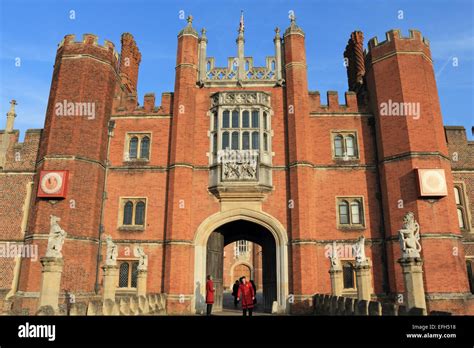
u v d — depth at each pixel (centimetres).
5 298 2002
